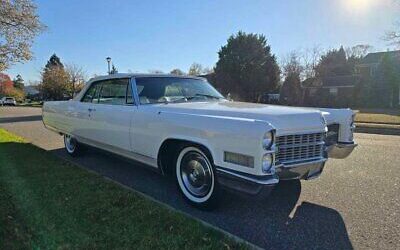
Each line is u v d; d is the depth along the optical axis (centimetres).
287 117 353
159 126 418
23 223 327
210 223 356
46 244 288
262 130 308
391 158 677
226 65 3934
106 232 311
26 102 6981
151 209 365
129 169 579
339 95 3781
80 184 454
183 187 411
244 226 348
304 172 366
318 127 373
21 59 1856
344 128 473
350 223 354
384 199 426
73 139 664
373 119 1722
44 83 5809
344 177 526
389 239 318
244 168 320
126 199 395
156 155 429
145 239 298
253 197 320
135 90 480
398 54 3378
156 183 498
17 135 1042
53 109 736
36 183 458
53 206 372
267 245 308
